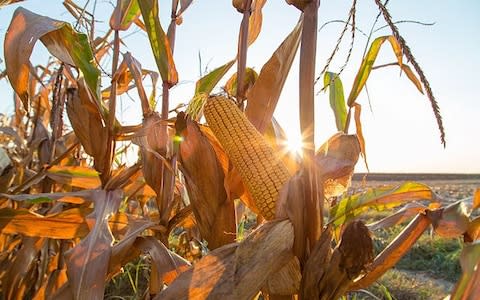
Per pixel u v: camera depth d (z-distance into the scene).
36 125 5.23
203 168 2.74
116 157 5.39
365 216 10.31
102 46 4.48
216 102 2.62
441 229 2.35
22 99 2.64
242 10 3.29
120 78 4.04
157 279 3.13
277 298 2.12
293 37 2.94
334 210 2.89
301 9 2.06
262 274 1.94
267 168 2.36
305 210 2.04
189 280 1.95
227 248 2.02
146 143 3.32
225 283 1.92
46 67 6.14
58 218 3.32
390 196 2.91
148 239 2.93
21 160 5.67
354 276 1.81
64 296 2.78
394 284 6.71
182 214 3.27
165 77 3.30
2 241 4.53
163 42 3.28
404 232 2.38
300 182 2.06
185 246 5.12
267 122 2.92
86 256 2.65
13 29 2.69
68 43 3.02
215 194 2.74
